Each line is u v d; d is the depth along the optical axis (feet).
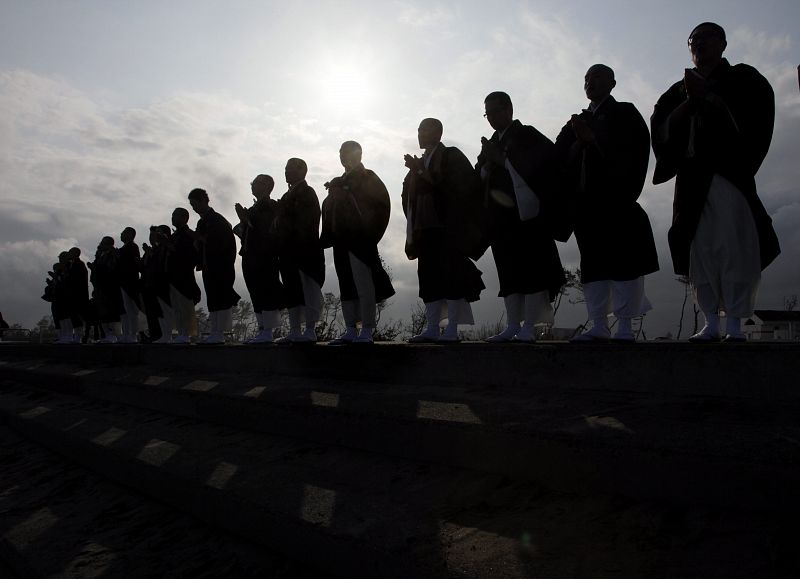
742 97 14.08
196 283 35.06
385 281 21.81
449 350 15.49
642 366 12.17
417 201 20.27
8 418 26.66
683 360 11.65
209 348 24.48
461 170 19.69
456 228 19.65
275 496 11.36
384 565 8.60
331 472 12.24
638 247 15.80
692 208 14.39
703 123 14.23
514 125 18.60
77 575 11.44
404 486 10.89
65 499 16.06
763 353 10.79
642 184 16.16
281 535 10.53
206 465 13.96
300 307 25.35
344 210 21.33
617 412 10.76
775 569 6.69
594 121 16.58
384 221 21.66
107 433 18.92
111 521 13.91
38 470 19.21
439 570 7.89
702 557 7.14
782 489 7.59
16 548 13.10
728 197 14.01
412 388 15.42
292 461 13.30
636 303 15.92
